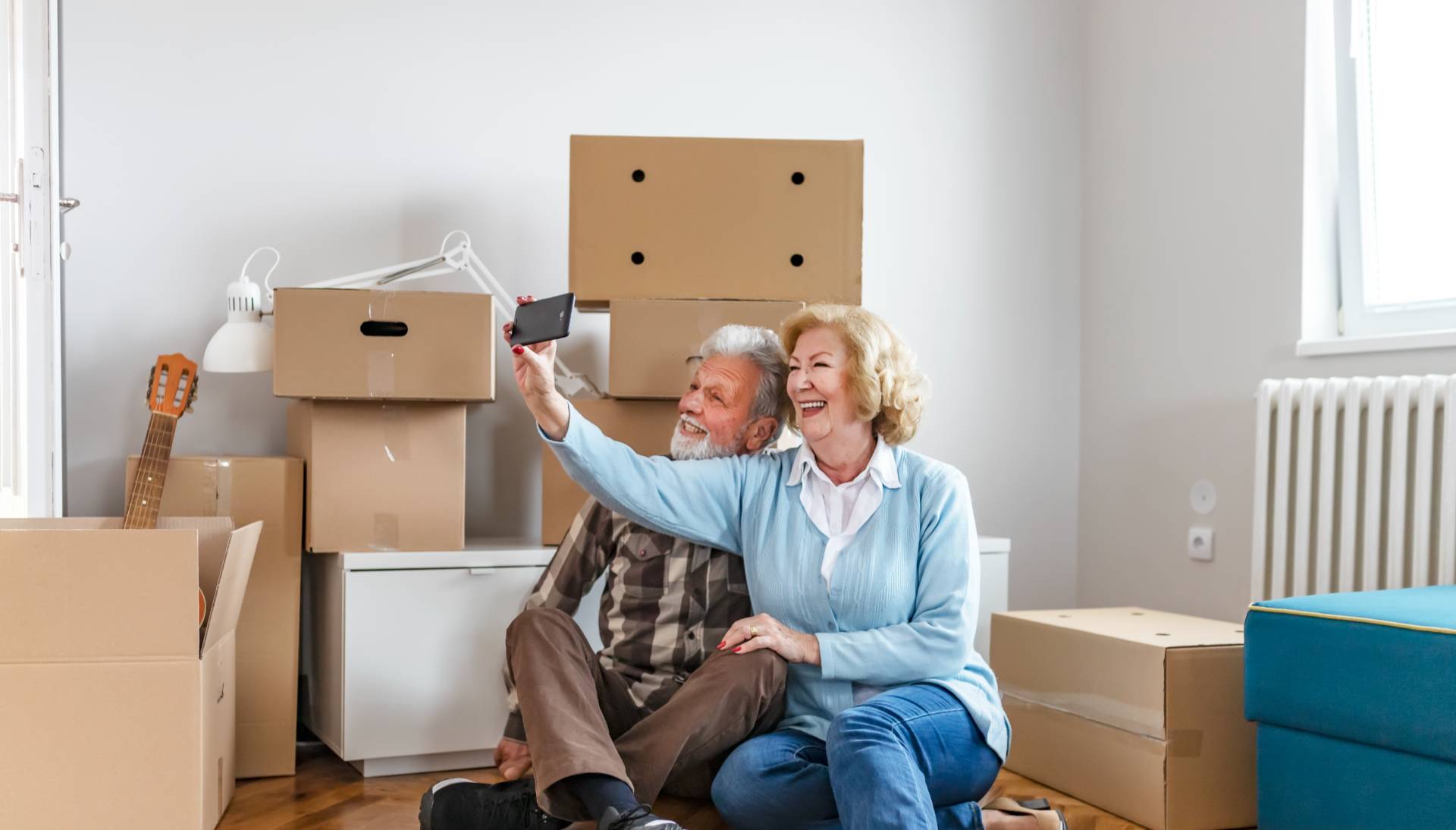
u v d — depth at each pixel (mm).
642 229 2451
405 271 2568
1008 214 3357
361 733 2240
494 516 2824
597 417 2404
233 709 2127
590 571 2059
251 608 2301
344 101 2754
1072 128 3408
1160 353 3127
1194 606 3000
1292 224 2766
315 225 2725
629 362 2363
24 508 2232
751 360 2023
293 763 2316
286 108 2711
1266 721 1936
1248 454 2861
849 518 1847
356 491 2318
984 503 3316
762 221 2479
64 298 2543
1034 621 2375
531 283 2883
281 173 2703
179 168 2631
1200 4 3037
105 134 2574
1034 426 3373
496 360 2828
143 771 1684
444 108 2830
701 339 2381
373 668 2250
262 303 2568
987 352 3324
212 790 1913
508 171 2875
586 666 1755
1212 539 2947
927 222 3264
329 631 2383
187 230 2633
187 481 2277
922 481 1848
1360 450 2490
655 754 1654
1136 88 3242
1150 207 3178
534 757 1608
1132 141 3250
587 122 2947
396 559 2264
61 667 1653
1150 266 3172
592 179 2443
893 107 3232
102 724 1666
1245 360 2879
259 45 2693
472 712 2316
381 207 2775
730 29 3086
